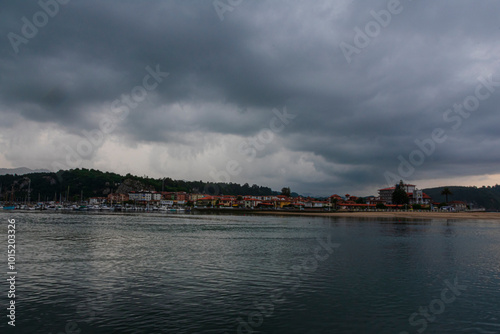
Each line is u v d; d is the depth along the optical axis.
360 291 24.22
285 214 185.12
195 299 21.89
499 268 33.06
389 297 22.88
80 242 49.75
